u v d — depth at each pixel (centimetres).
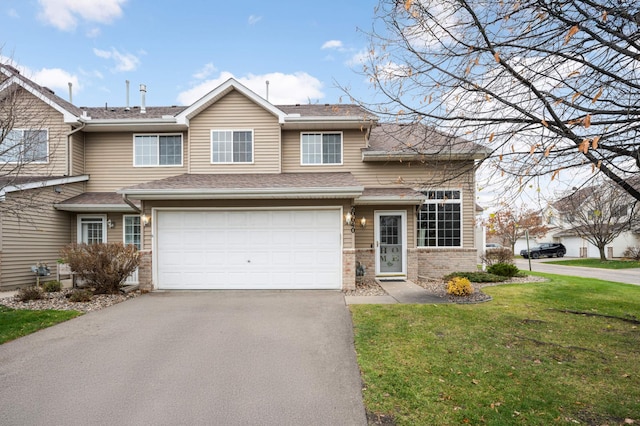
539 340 578
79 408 387
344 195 984
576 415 363
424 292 966
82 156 1378
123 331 645
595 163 350
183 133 1370
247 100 1307
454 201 1323
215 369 484
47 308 819
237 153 1301
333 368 484
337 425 352
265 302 862
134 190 963
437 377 445
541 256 3475
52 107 1316
